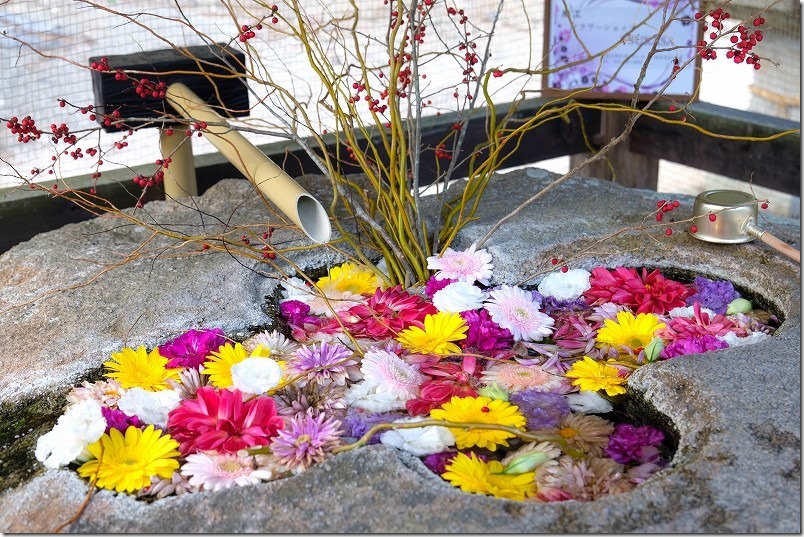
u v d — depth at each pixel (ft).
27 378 4.99
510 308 5.50
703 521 3.53
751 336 5.19
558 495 3.99
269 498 3.79
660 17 9.02
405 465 4.06
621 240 6.36
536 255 6.16
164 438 4.31
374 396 4.83
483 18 10.84
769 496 3.65
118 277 5.97
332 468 3.96
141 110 7.46
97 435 4.19
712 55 5.23
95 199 8.21
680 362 4.73
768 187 9.34
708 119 9.61
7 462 4.43
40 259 6.25
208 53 7.73
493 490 3.97
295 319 5.71
